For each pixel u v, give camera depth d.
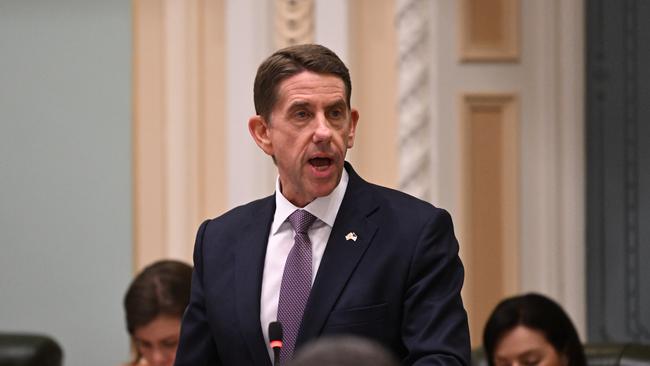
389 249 6.67
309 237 6.81
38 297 15.14
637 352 11.35
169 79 15.03
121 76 15.11
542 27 14.94
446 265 6.65
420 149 14.89
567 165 14.89
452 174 14.92
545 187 14.92
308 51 6.60
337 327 6.47
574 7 14.87
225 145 14.96
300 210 6.82
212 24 15.02
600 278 14.87
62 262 15.16
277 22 14.83
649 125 14.66
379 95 14.92
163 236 15.12
